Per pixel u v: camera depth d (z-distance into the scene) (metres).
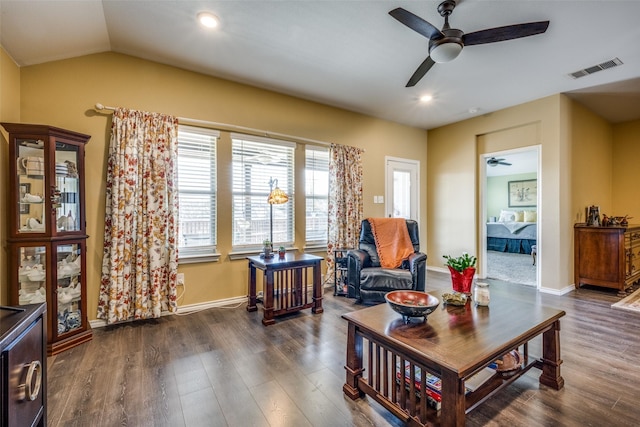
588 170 4.50
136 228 2.84
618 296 3.75
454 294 2.03
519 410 1.62
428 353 1.33
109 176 2.80
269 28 2.52
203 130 3.29
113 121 2.79
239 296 3.52
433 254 5.47
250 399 1.72
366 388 1.67
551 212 3.95
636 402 1.68
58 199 2.33
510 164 7.70
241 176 3.58
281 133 3.85
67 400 1.69
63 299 2.39
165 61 3.05
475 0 2.17
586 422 1.52
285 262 2.96
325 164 4.30
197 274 3.26
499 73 3.32
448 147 5.23
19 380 0.90
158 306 2.89
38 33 2.23
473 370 1.25
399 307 1.67
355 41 2.71
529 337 1.57
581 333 2.61
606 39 2.65
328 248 4.17
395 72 3.31
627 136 5.00
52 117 2.61
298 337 2.54
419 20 2.09
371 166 4.79
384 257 3.71
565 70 3.25
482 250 4.85
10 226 2.21
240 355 2.23
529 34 2.19
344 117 4.46
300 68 3.22
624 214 5.01
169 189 3.01
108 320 2.71
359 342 1.75
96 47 2.71
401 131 5.18
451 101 4.17
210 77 3.36
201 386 1.84
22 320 0.94
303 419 1.55
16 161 2.20
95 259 2.76
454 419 1.22
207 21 2.42
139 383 1.86
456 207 5.10
